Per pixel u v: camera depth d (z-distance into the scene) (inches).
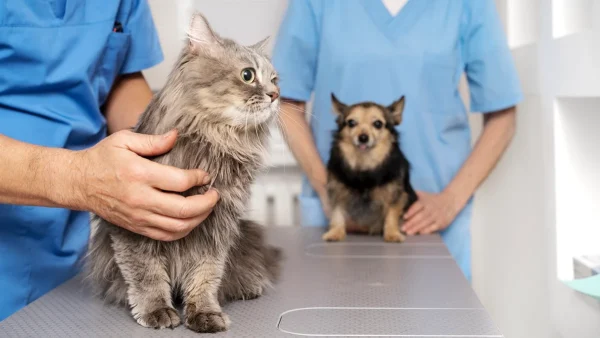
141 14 61.0
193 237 41.4
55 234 53.6
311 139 82.2
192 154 39.9
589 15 68.3
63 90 54.2
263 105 42.2
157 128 40.7
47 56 52.0
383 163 72.4
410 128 80.0
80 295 47.1
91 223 49.0
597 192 68.0
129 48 60.4
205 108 40.2
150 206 36.8
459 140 83.4
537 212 79.1
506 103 79.6
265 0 105.4
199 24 41.9
